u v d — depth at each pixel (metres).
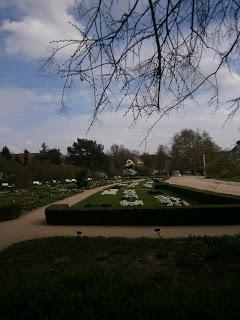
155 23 4.07
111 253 11.27
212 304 3.64
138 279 4.68
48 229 18.83
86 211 20.06
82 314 3.64
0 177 58.41
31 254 11.62
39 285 4.32
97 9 3.97
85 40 4.07
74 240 12.85
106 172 96.69
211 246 10.09
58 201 34.47
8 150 74.69
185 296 3.95
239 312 3.59
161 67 4.34
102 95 4.36
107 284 4.36
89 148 94.06
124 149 105.56
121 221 19.69
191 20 4.16
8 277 9.59
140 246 11.70
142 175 103.44
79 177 52.62
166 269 9.16
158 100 4.50
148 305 3.76
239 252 9.46
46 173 68.25
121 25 4.08
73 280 4.58
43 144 96.19
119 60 4.23
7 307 3.88
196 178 83.31
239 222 18.94
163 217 19.31
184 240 11.77
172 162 100.56
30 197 36.25
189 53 4.33
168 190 44.41
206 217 19.06
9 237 16.86
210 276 8.34
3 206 22.80
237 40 4.34
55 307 3.80
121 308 3.71
